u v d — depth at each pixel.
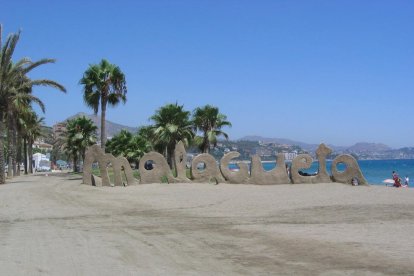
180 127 50.97
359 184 30.20
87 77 41.78
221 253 10.77
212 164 31.36
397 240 12.02
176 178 31.41
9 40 37.19
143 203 21.61
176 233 13.52
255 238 12.62
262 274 8.86
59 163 138.25
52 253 10.63
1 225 15.18
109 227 14.70
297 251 10.91
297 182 30.56
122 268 9.27
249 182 30.64
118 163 31.06
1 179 37.97
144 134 72.56
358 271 9.05
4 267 9.27
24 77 42.66
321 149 31.06
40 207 20.20
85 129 67.38
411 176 75.81
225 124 58.06
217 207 19.88
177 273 8.91
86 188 29.53
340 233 13.17
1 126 38.62
